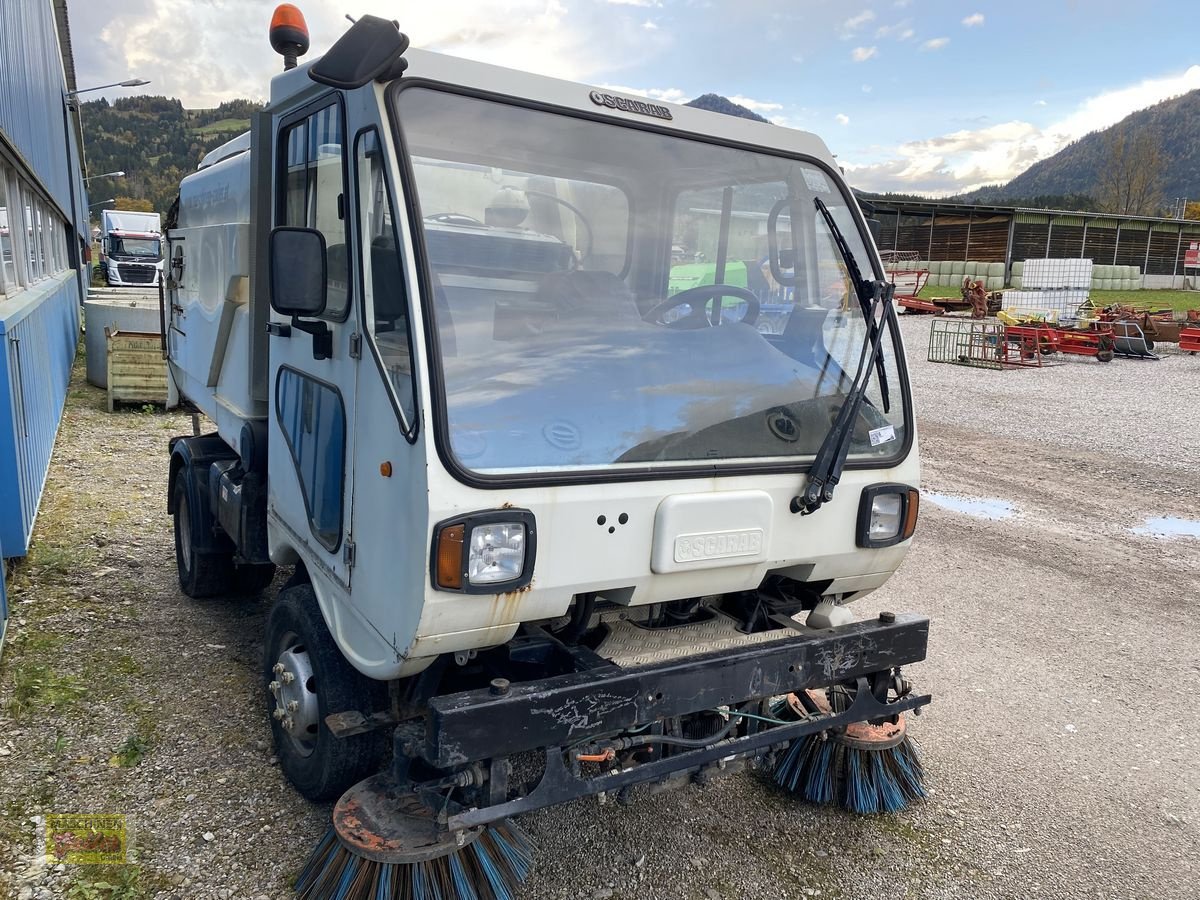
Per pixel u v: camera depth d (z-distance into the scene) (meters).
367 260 2.57
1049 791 3.65
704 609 3.16
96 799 3.17
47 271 10.98
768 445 2.82
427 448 2.25
